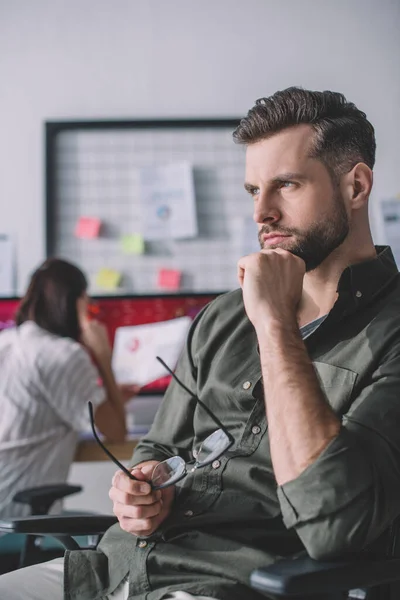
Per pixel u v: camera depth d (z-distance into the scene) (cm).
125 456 262
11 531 141
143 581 125
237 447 133
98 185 359
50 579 138
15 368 247
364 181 139
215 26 365
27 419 245
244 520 127
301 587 97
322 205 135
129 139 361
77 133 361
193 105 362
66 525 144
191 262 358
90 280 356
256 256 129
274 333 121
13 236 356
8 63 361
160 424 153
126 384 276
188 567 123
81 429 247
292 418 112
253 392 135
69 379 246
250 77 364
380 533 113
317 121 136
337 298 132
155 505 130
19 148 359
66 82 362
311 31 367
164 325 287
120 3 364
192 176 360
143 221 358
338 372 127
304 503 108
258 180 138
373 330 128
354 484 107
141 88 362
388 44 367
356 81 366
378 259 137
